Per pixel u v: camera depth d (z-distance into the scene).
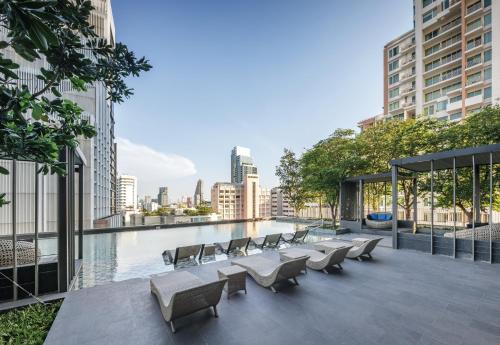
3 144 1.90
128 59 2.79
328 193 16.86
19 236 7.14
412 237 8.77
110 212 40.12
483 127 12.19
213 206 91.00
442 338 3.20
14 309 4.11
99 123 28.00
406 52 38.78
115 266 7.73
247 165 160.50
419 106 35.56
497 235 7.22
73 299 4.45
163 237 14.02
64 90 16.89
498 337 3.21
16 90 1.80
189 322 3.65
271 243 9.96
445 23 33.56
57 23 2.07
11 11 1.21
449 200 14.37
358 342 3.13
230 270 4.83
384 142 16.44
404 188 16.31
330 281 5.43
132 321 3.68
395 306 4.17
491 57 28.27
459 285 5.18
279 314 3.90
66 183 4.93
